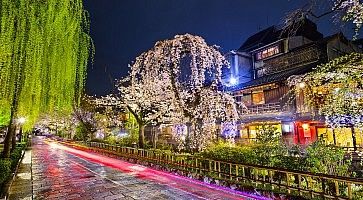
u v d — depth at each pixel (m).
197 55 15.53
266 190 10.89
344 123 11.69
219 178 13.66
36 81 7.96
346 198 8.27
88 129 50.28
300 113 23.94
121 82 28.38
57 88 9.11
